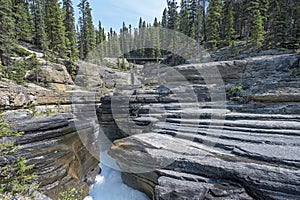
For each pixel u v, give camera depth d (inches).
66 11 1149.7
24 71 690.8
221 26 1026.1
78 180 306.8
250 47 746.8
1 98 427.5
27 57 867.4
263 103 417.7
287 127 291.9
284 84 442.6
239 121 344.5
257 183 179.0
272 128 300.7
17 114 439.8
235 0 1205.1
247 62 564.7
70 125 389.4
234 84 543.8
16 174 242.7
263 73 534.3
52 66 769.6
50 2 1089.4
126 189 290.0
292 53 584.4
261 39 783.7
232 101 482.9
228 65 567.2
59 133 389.1
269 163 206.1
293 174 176.2
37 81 705.0
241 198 175.8
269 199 166.4
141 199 269.9
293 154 215.2
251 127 314.8
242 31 1101.7
